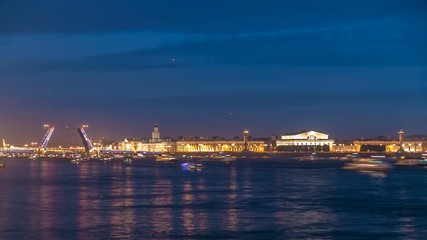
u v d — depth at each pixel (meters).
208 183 166.00
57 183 169.12
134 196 128.25
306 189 144.12
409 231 84.44
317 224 89.88
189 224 89.81
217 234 82.50
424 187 148.12
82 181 177.75
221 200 119.62
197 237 80.62
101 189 146.88
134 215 98.69
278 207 108.12
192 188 148.62
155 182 171.38
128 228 86.81
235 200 119.56
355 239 79.50
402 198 122.06
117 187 153.12
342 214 99.25
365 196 126.19
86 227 87.81
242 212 101.81
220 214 99.56
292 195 129.00
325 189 143.75
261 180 178.38
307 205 111.00
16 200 121.12
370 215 98.19
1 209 106.81
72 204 113.88
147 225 89.19
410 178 184.50
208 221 92.44
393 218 95.12
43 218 95.94
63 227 87.88
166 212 102.00
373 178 185.38
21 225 89.62
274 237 80.62
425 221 92.06
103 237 80.81
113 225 89.19
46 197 126.88
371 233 83.19
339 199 120.56
